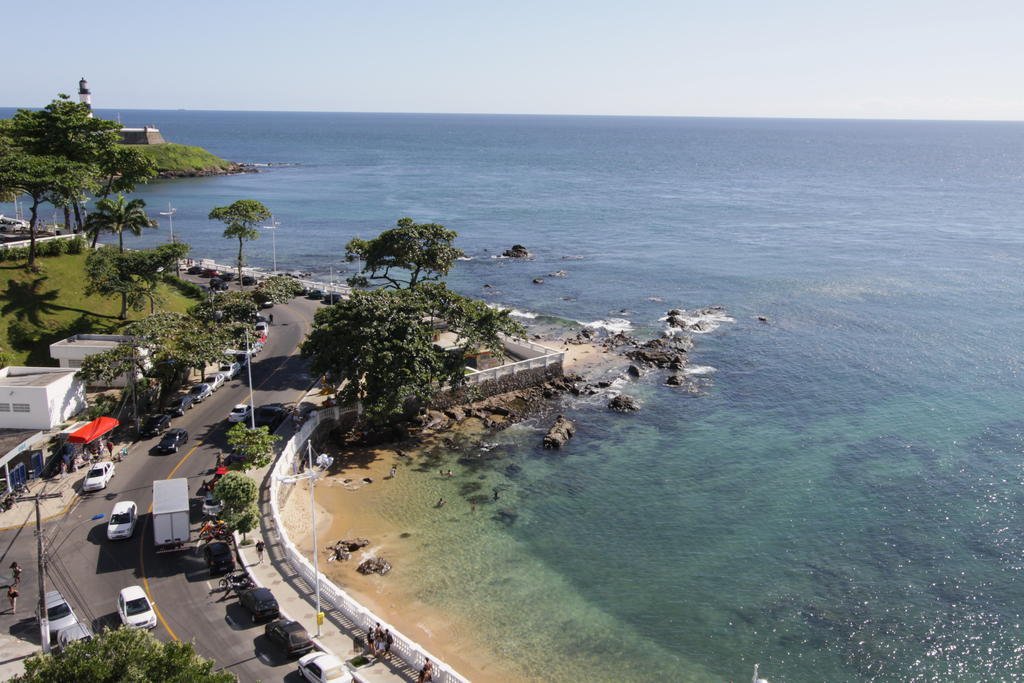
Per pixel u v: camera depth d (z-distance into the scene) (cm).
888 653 4700
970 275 15225
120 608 4303
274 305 11669
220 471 6009
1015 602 5178
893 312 12625
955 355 10425
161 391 7512
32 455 5953
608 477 6962
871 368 9938
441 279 15050
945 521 6194
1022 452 7412
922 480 6875
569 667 4506
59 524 5325
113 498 5697
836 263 16488
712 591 5309
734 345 10975
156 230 19475
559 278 15175
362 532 5856
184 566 4912
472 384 8294
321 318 7588
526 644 4688
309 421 7012
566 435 7738
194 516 5516
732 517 6281
